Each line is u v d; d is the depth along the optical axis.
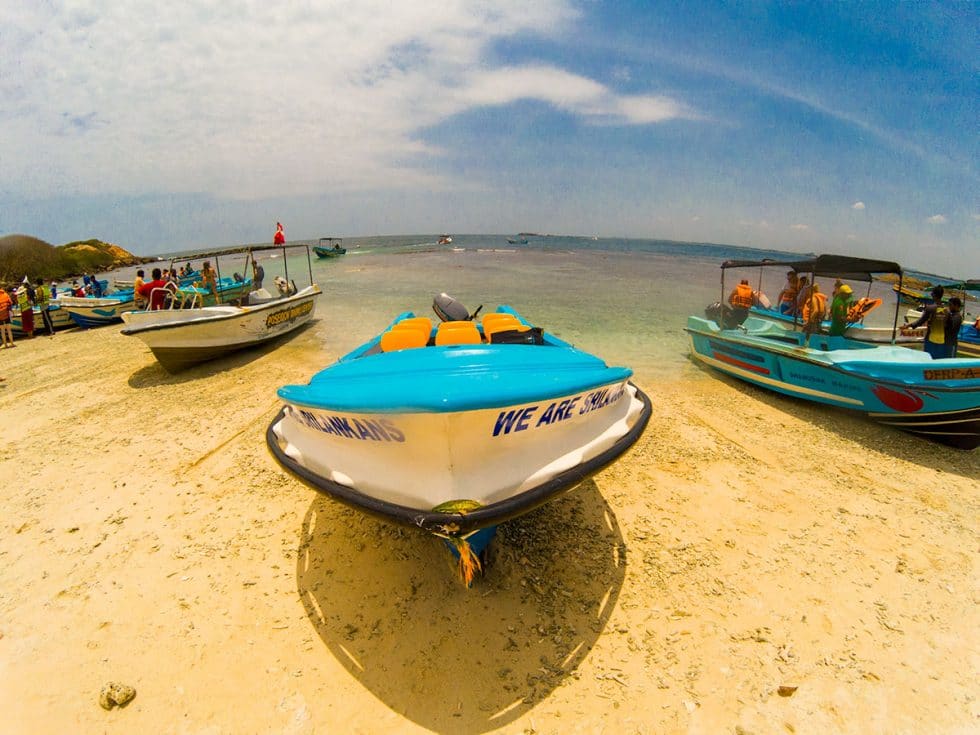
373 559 3.88
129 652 3.09
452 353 3.98
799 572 3.71
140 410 7.35
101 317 15.80
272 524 4.38
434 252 57.91
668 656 3.00
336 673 2.93
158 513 4.60
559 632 3.19
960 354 8.52
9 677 2.92
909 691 2.78
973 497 4.78
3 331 13.14
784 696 2.75
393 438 2.91
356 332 12.69
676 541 4.05
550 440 3.22
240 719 2.68
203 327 9.04
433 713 2.70
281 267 37.00
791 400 7.61
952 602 3.42
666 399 7.61
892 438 6.16
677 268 35.41
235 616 3.36
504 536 4.06
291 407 3.66
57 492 5.00
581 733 2.58
